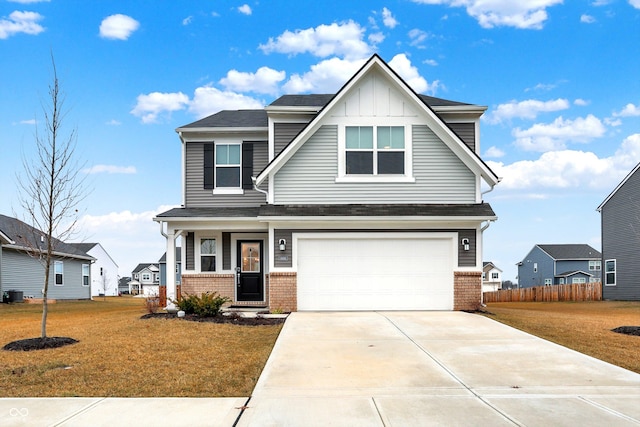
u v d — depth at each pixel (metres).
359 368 8.00
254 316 13.49
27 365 8.02
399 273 14.91
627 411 5.98
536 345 9.71
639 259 28.66
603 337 10.70
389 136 15.56
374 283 14.90
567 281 55.56
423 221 14.70
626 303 26.25
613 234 31.20
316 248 14.94
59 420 5.66
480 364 8.27
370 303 14.88
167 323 11.85
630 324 13.06
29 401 6.36
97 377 7.43
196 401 6.36
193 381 7.24
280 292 14.73
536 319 13.59
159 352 8.95
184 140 17.97
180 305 13.34
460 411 5.96
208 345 9.56
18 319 15.18
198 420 5.66
